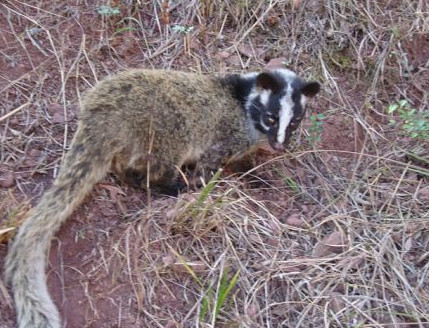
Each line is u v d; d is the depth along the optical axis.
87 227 1.75
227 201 1.84
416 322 1.70
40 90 2.01
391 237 1.84
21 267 1.61
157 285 1.70
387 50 2.25
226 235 1.78
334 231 1.85
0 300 1.59
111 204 1.80
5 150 1.87
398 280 1.77
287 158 2.03
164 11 2.22
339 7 2.30
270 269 1.75
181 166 1.92
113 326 1.64
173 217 1.78
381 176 2.01
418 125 2.05
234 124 1.96
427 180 2.02
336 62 2.24
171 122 1.85
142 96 1.83
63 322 1.62
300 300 1.72
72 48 2.12
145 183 1.87
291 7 2.29
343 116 2.14
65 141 1.91
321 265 1.78
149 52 2.18
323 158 2.04
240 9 2.28
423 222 1.88
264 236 1.82
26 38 2.10
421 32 2.29
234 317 1.68
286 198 1.94
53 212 1.67
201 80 1.94
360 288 1.75
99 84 1.84
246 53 2.22
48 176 1.84
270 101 1.95
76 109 1.99
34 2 2.19
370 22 2.30
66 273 1.67
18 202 1.76
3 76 2.01
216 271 1.73
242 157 2.03
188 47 2.19
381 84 2.22
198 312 1.68
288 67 2.21
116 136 1.78
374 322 1.69
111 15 2.20
